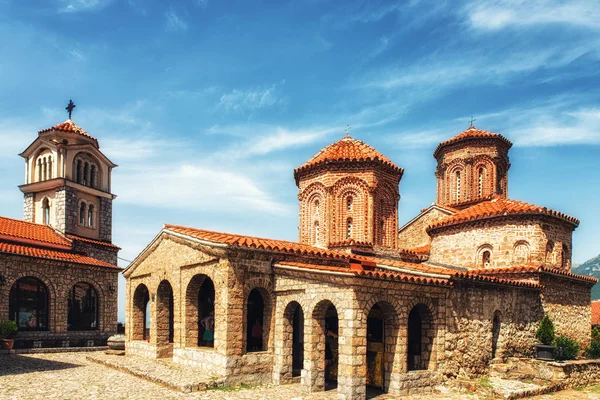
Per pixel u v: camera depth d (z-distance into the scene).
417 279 18.09
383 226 28.94
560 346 22.59
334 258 21.81
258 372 19.09
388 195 29.17
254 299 22.44
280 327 19.28
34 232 34.00
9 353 26.17
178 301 22.23
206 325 23.19
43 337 29.03
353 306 16.58
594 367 22.31
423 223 34.06
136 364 22.33
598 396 19.11
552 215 24.94
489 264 26.11
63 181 36.97
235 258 19.06
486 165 33.84
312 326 17.91
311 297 18.09
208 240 19.64
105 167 41.28
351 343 16.36
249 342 21.92
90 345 31.41
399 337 17.97
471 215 26.83
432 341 19.16
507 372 20.83
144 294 27.22
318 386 17.73
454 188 35.00
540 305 24.02
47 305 29.92
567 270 26.69
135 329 26.50
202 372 19.72
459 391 18.58
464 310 20.38
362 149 29.19
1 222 32.88
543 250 24.72
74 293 32.06
